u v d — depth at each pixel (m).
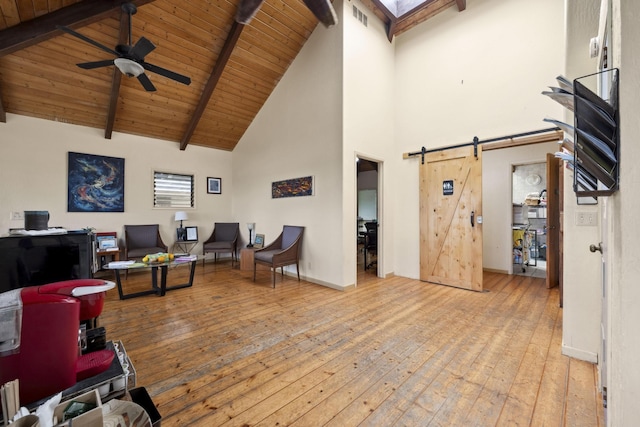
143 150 5.33
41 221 1.86
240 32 3.95
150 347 2.29
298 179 4.68
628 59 0.74
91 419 0.77
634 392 0.72
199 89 4.80
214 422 1.48
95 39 3.62
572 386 1.76
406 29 4.69
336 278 4.02
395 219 4.82
